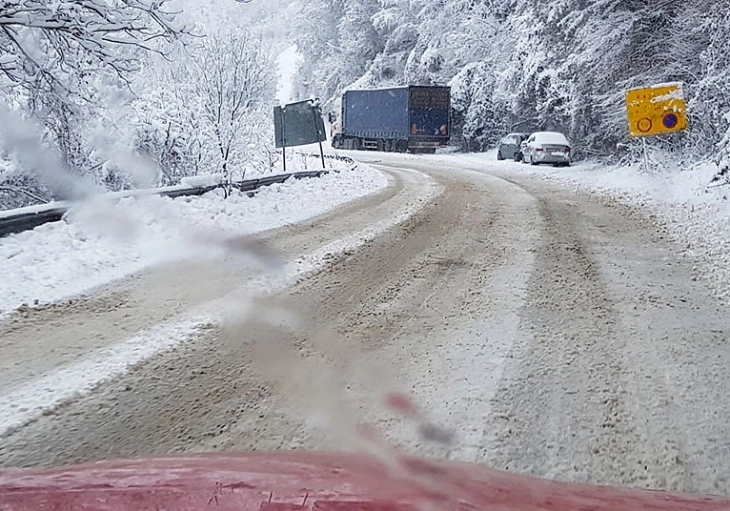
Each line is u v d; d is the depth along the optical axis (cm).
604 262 824
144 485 195
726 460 324
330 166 2544
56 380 425
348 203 1430
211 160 1546
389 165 2922
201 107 1540
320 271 753
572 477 303
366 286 686
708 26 1875
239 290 663
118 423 361
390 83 5200
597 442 341
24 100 1184
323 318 570
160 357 470
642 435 350
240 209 1225
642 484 298
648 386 420
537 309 601
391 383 421
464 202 1463
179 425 358
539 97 3016
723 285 708
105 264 769
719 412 381
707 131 1925
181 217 1065
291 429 351
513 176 2295
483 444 334
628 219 1244
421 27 4572
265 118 1809
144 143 1450
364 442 331
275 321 559
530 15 3039
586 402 393
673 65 2070
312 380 426
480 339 512
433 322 559
